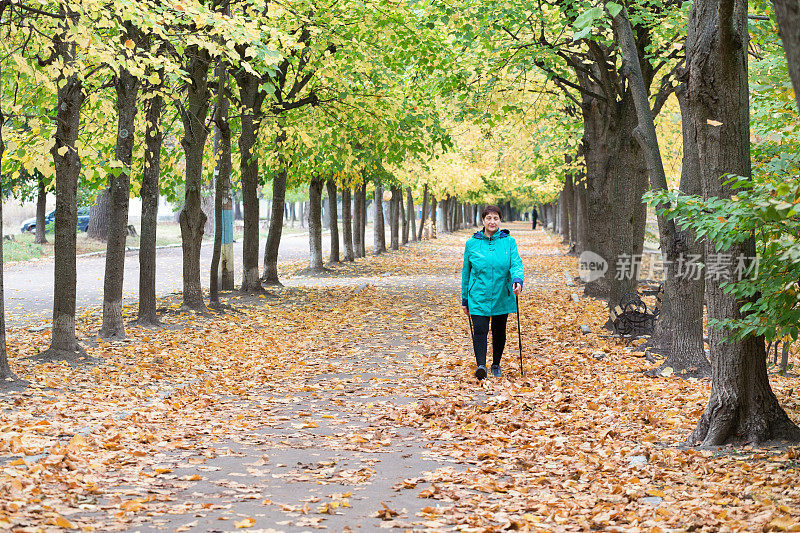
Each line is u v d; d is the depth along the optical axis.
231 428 7.16
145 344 12.15
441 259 36.41
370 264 32.56
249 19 12.76
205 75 15.40
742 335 5.87
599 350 11.88
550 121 23.81
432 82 18.77
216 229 16.81
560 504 4.87
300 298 19.55
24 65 9.47
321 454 6.29
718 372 6.47
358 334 14.13
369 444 6.62
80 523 4.17
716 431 6.42
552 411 7.99
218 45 11.05
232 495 5.00
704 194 6.33
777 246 5.31
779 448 6.15
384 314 16.95
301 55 17.52
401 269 30.47
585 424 7.27
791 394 8.66
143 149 13.84
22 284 22.55
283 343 13.00
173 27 12.64
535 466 5.91
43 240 36.66
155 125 13.81
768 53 10.05
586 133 19.67
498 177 41.84
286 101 18.75
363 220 36.03
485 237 9.91
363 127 19.70
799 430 6.39
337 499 4.94
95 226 39.81
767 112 8.93
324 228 83.56
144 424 7.08
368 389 9.32
